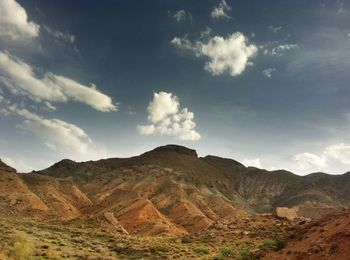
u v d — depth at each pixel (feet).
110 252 185.78
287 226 229.86
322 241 117.50
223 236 230.27
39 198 485.15
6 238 179.63
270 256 128.36
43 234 223.92
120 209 459.73
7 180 493.77
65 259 147.74
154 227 371.15
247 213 564.30
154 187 603.67
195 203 561.43
